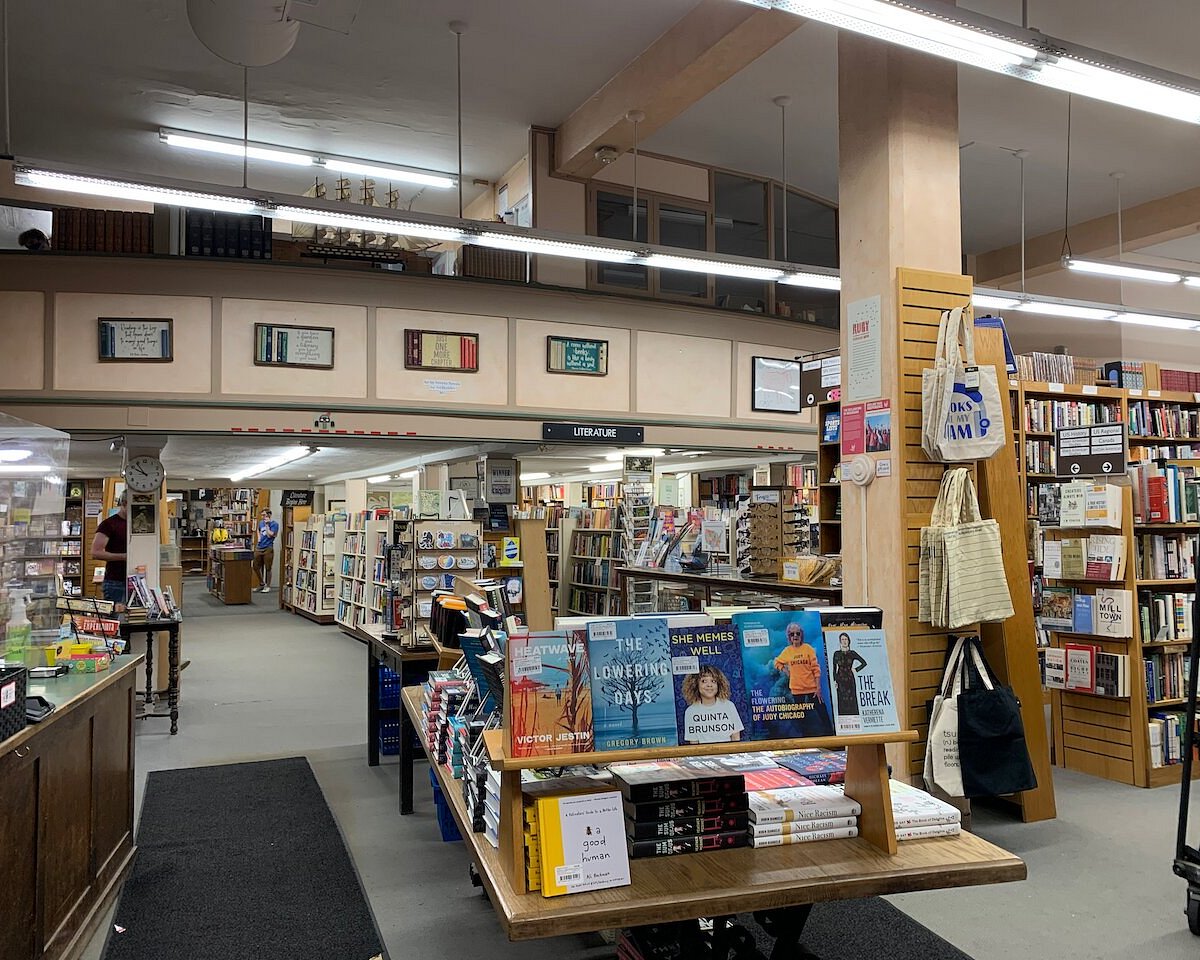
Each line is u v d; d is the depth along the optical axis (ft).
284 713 25.54
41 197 38.58
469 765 9.11
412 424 30.48
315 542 50.31
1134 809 16.28
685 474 49.21
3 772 9.00
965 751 14.23
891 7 13.19
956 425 15.08
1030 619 15.89
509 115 33.76
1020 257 44.80
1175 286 43.21
